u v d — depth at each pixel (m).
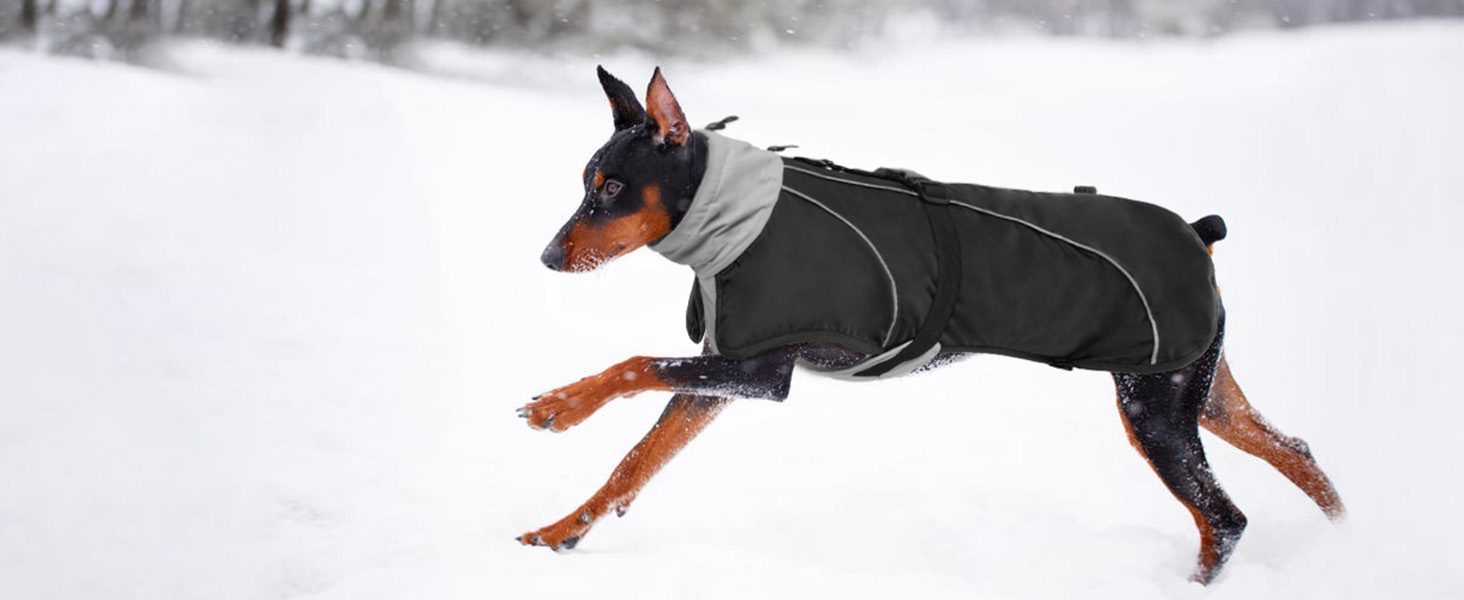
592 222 3.65
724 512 4.62
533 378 6.22
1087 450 5.62
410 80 15.17
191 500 4.38
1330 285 9.03
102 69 13.38
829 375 4.02
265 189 9.53
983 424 5.90
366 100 13.19
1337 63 21.95
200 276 7.14
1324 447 5.78
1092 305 3.93
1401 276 9.42
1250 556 4.41
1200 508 4.09
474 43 21.38
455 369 6.20
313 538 4.19
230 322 6.43
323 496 4.52
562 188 10.41
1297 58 23.16
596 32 21.14
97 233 7.88
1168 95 20.28
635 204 3.64
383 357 6.23
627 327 7.26
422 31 21.44
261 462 4.78
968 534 4.44
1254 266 9.46
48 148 10.15
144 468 4.61
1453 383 6.91
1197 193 12.35
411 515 4.42
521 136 12.17
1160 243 4.03
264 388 5.58
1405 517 4.86
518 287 7.80
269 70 15.48
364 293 7.30
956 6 30.73
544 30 21.28
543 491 4.75
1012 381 6.56
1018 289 3.87
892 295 3.76
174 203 8.92
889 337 3.79
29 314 6.16
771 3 22.02
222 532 4.18
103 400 5.20
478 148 11.48
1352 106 18.31
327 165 10.41
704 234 3.66
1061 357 4.02
